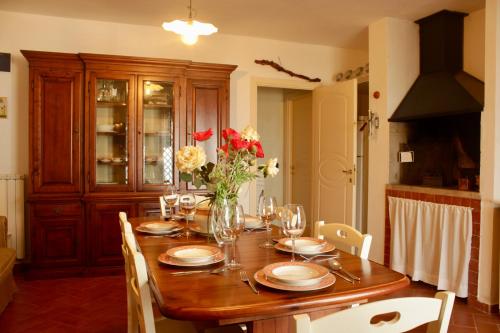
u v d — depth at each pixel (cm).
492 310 298
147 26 431
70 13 394
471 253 311
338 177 459
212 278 138
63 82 370
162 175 402
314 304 117
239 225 165
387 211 398
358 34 458
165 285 130
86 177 376
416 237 354
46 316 284
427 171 411
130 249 143
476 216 308
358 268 151
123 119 391
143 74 388
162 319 179
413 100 390
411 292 333
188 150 180
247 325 129
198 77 406
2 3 369
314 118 503
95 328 265
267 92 628
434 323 99
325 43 495
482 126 308
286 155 629
